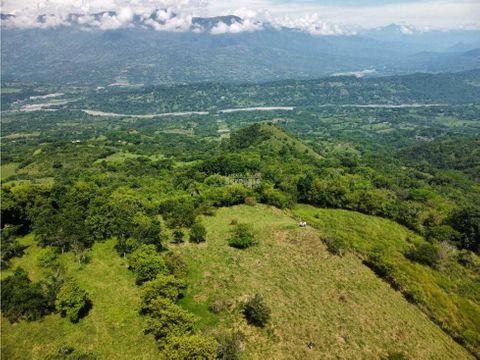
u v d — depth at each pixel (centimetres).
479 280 7806
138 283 5891
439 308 6575
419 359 5303
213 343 4497
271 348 4956
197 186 12681
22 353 4481
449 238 9362
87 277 5969
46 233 6844
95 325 4978
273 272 6669
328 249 7619
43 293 5169
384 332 5669
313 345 5125
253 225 8488
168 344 4484
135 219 7512
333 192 11212
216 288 6031
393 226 9969
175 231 7556
